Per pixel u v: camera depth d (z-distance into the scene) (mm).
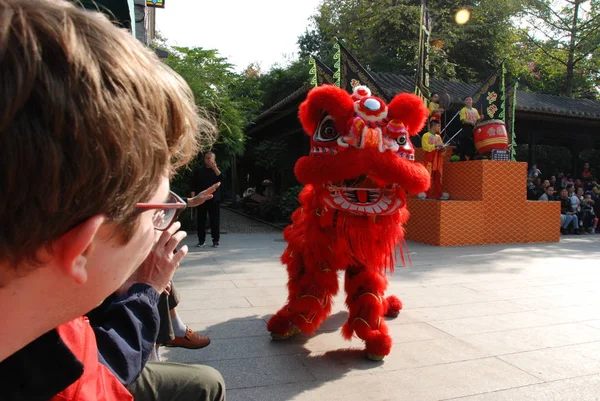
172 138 774
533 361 3215
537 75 24141
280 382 2859
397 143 3064
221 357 3225
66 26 596
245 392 2725
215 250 8047
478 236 9383
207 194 2191
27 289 672
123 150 611
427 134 9555
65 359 842
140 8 7531
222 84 11352
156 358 2293
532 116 13023
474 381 2896
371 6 19406
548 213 10016
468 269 6543
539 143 16703
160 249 1391
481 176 9414
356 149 2967
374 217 3174
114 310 1298
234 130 11078
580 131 14828
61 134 561
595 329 3898
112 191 625
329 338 3641
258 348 3400
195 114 881
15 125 540
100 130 581
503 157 9641
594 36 20844
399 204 3146
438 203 9094
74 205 600
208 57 11398
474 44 18969
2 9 574
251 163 19734
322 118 3217
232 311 4277
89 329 1068
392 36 18938
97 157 583
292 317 3344
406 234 10117
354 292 3336
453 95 12266
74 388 908
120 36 685
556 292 5176
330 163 2965
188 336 3045
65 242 642
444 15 18109
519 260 7387
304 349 3400
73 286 712
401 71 18188
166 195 866
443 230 9070
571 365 3154
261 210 13836
